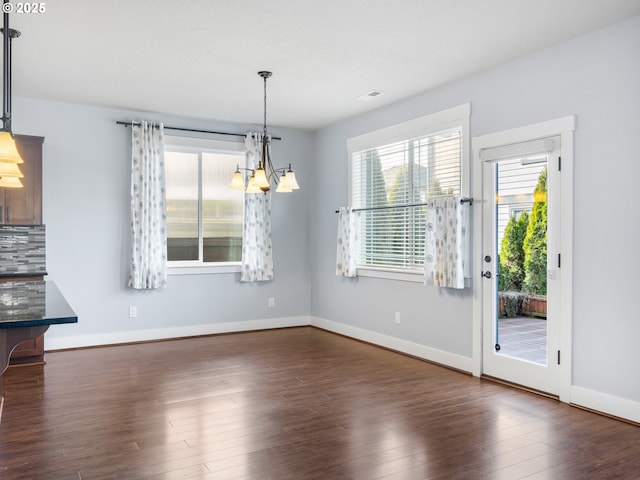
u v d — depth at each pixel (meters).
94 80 4.50
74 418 3.27
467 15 3.17
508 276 4.09
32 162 4.80
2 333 2.41
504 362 4.10
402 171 5.25
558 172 3.66
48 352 5.18
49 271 5.21
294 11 3.12
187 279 5.98
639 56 3.18
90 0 2.96
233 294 6.29
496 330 4.19
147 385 4.02
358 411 3.43
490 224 4.21
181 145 5.91
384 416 3.33
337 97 5.04
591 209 3.45
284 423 3.20
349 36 3.51
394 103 5.27
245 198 6.23
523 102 3.91
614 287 3.32
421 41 3.60
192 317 6.02
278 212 6.57
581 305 3.52
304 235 6.77
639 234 3.18
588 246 3.47
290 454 2.74
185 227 6.10
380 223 5.57
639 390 3.19
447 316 4.64
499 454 2.75
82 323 5.39
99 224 5.47
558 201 3.67
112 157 5.53
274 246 6.55
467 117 4.39
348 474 2.51
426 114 4.86
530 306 3.91
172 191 6.02
